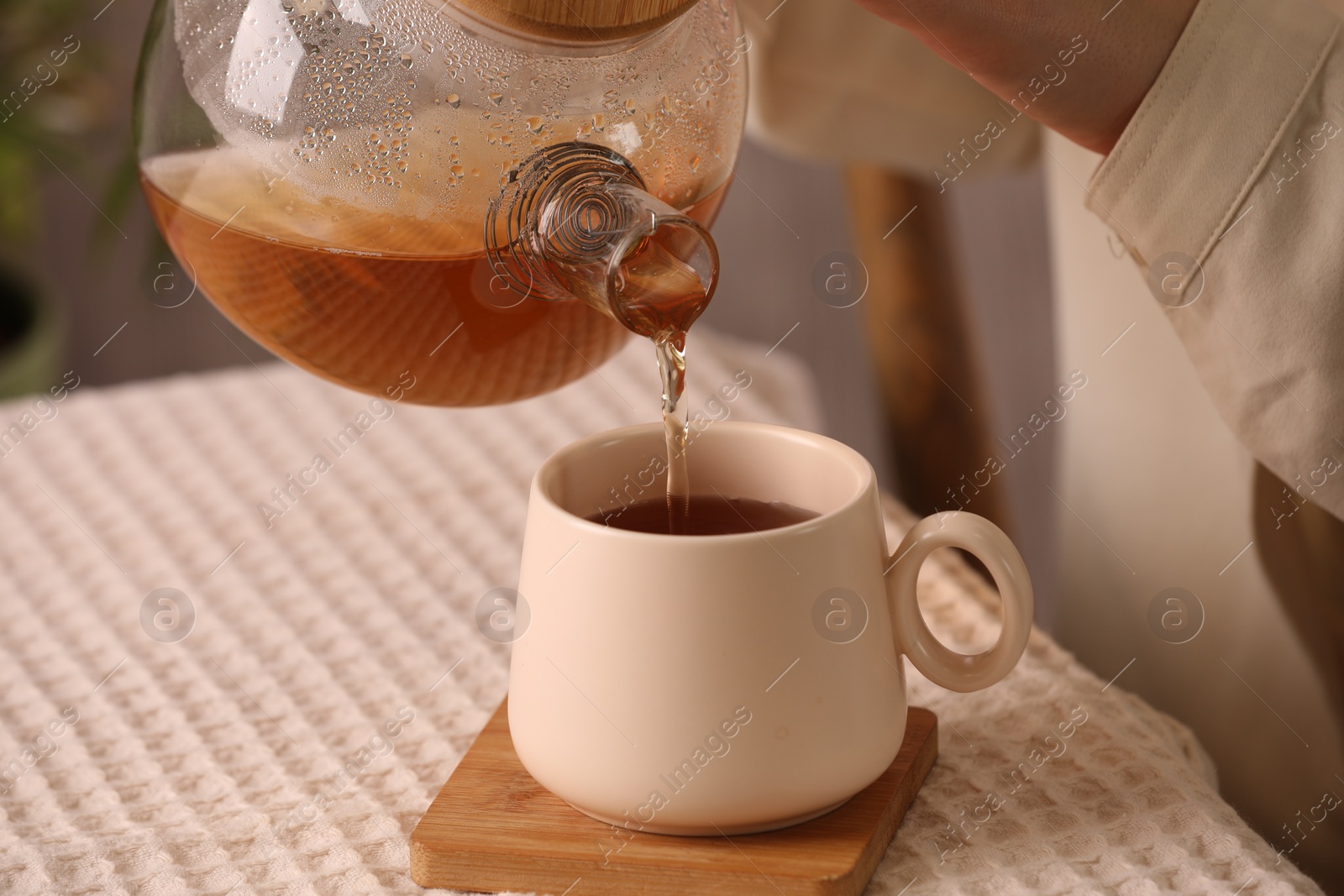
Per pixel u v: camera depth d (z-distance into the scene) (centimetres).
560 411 109
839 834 83
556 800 85
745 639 81
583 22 80
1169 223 89
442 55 81
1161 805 85
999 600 96
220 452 107
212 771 89
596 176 82
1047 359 268
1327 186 87
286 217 83
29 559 100
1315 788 104
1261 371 90
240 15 82
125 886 84
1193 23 87
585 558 81
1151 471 112
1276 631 104
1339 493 91
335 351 86
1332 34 86
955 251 129
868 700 83
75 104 208
